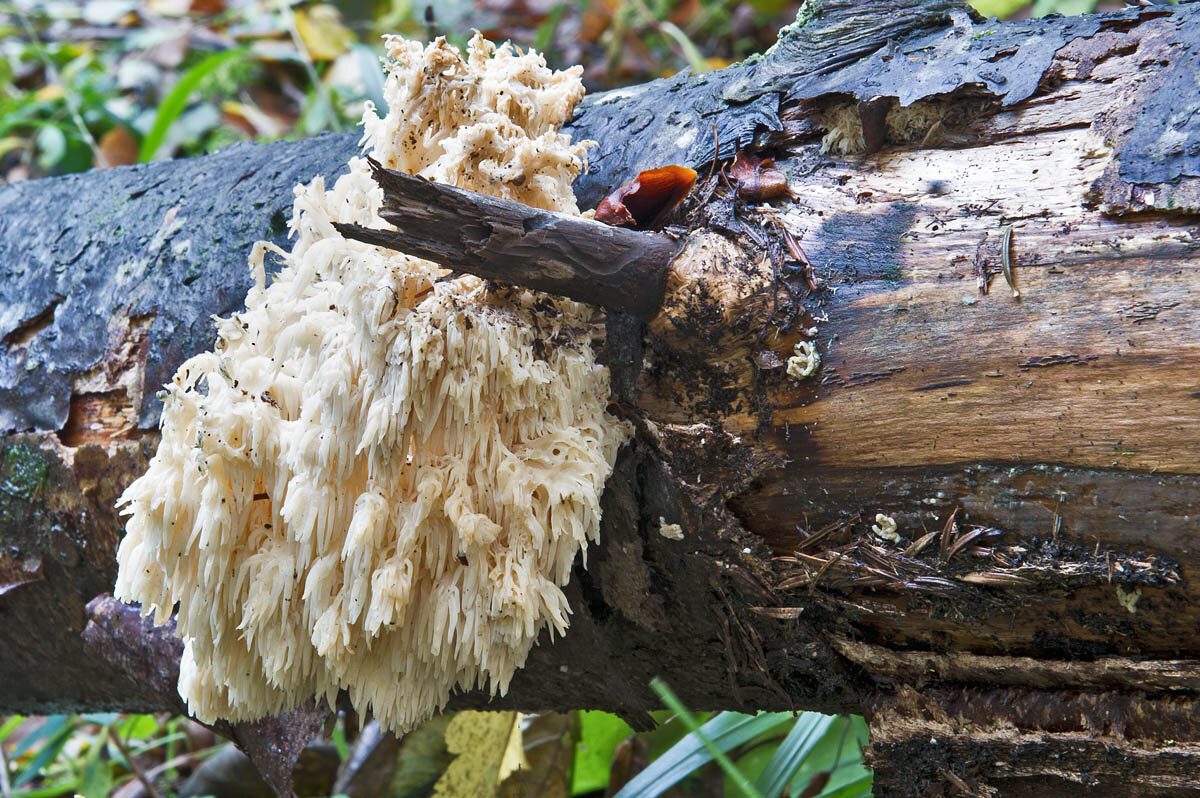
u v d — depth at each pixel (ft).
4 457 2.93
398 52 2.54
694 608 2.63
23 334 2.97
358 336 2.43
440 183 2.40
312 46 6.32
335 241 2.50
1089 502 2.35
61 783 3.57
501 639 2.50
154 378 2.86
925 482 2.43
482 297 2.51
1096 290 2.35
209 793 3.51
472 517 2.43
